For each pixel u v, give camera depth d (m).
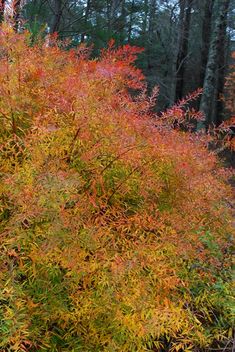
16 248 2.04
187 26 14.30
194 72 17.06
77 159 2.34
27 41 2.57
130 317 1.88
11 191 1.95
